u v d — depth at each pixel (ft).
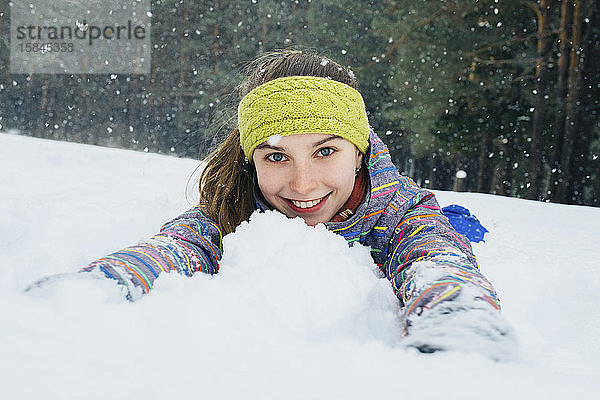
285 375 1.72
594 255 7.09
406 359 1.99
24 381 1.48
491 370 1.94
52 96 101.50
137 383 1.54
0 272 4.47
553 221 10.32
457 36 40.47
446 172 63.87
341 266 3.35
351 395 1.64
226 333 2.08
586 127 38.45
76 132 99.30
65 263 5.25
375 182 4.52
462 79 41.09
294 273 3.09
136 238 7.08
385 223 4.55
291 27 72.23
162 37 88.48
